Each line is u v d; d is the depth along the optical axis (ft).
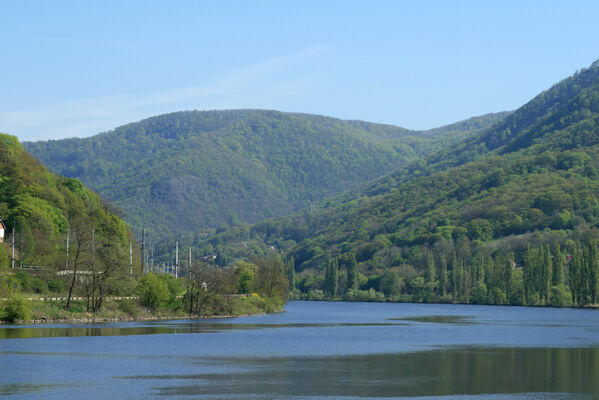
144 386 231.71
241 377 252.01
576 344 382.42
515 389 229.04
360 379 248.32
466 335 449.48
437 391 224.53
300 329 500.74
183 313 611.88
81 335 397.80
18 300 475.31
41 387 228.22
